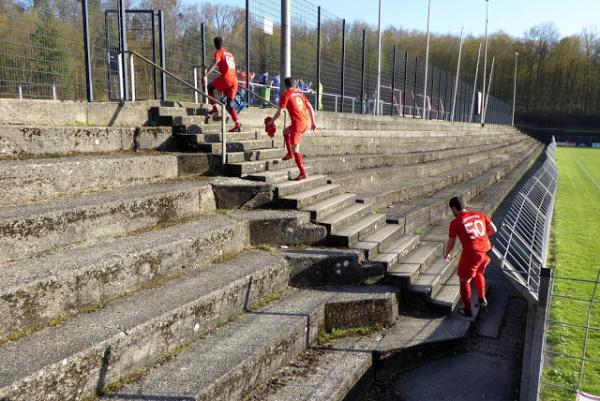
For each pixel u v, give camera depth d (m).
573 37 93.94
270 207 6.81
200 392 3.40
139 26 14.89
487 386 4.85
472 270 5.94
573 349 5.68
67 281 3.79
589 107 92.62
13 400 2.81
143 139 7.74
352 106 20.23
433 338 5.34
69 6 10.91
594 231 12.91
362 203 8.16
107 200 5.15
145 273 4.55
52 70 10.66
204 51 14.05
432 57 86.00
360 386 4.62
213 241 5.45
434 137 20.83
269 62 15.58
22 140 6.02
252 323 4.69
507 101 94.50
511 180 18.98
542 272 4.04
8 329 3.39
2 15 9.80
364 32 20.22
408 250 7.18
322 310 5.23
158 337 3.86
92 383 3.31
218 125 9.06
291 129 7.69
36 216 4.27
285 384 4.20
